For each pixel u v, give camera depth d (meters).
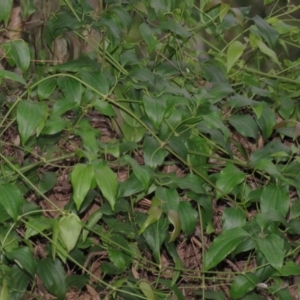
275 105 3.16
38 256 2.88
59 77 2.75
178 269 2.79
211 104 2.83
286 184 2.78
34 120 2.54
